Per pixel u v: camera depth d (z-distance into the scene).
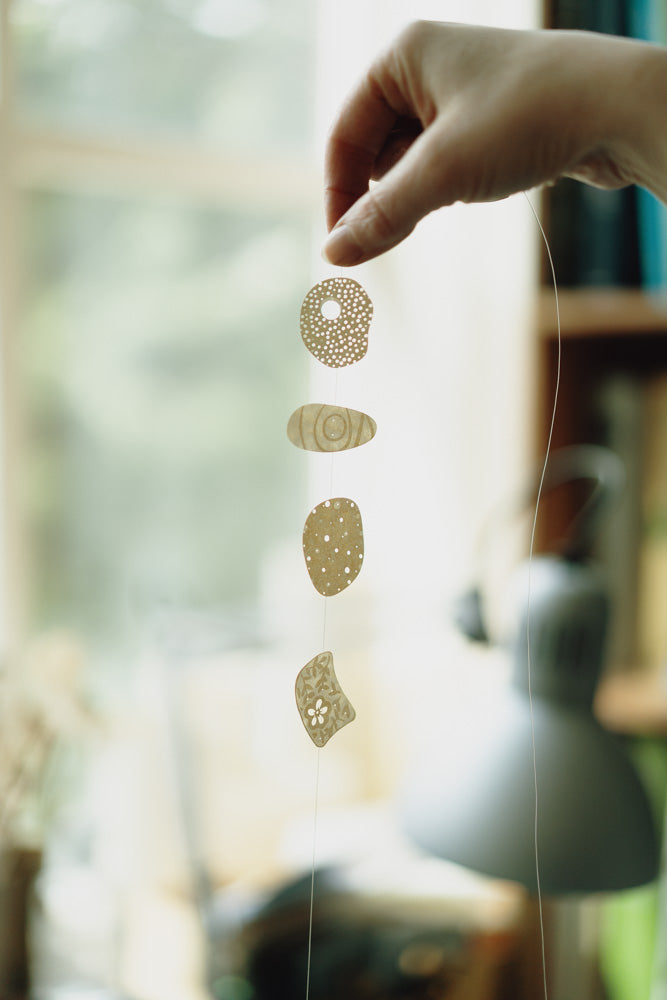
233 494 1.64
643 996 1.26
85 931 1.16
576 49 0.70
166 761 1.40
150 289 1.55
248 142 1.60
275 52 1.60
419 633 1.50
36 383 1.48
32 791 1.11
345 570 0.73
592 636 0.84
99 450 1.54
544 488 1.28
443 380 1.53
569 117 0.70
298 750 1.58
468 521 1.47
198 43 1.54
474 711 0.88
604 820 0.82
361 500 1.65
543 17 1.17
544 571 0.87
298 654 1.49
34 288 1.46
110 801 1.41
